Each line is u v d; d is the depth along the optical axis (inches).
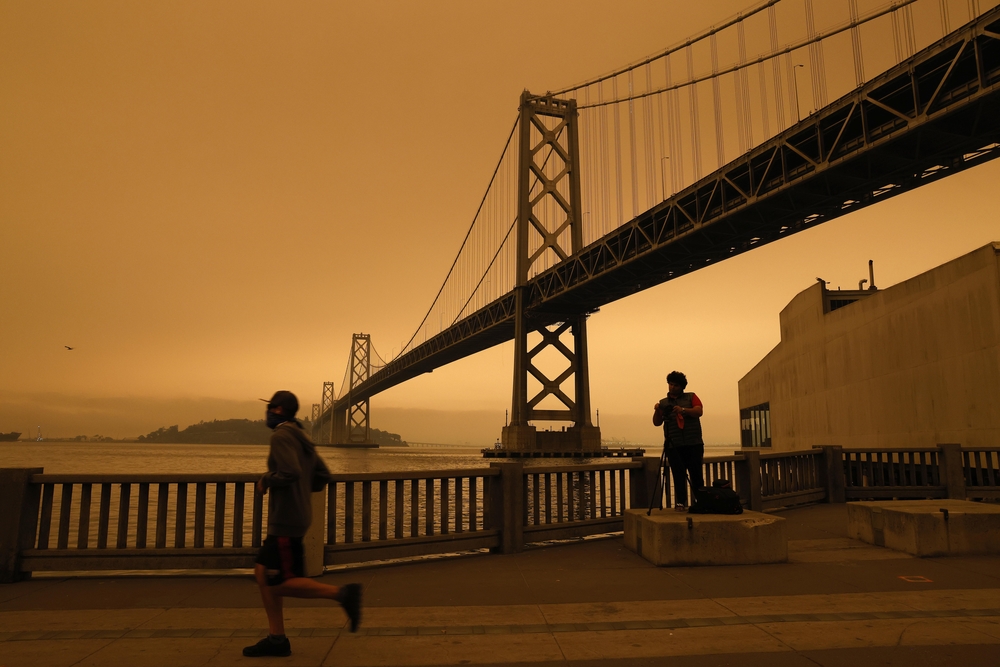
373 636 171.0
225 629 177.2
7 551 233.8
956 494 448.1
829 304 1067.9
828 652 157.2
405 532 637.9
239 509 248.4
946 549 268.7
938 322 725.9
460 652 159.3
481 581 231.8
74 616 189.8
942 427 717.3
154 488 1285.7
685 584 224.8
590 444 2566.4
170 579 238.4
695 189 1648.6
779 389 1299.2
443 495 278.4
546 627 178.4
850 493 450.6
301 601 206.5
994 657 153.2
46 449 7672.2
